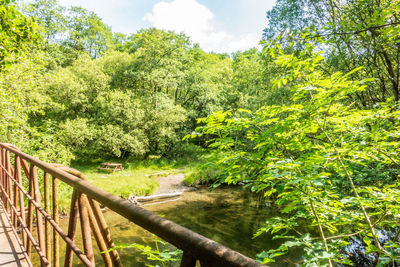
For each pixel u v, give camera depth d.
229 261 0.40
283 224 2.52
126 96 20.41
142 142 20.06
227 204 10.78
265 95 12.59
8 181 2.74
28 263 1.91
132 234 7.25
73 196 1.12
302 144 2.54
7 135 7.37
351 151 2.15
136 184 12.75
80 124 18.14
